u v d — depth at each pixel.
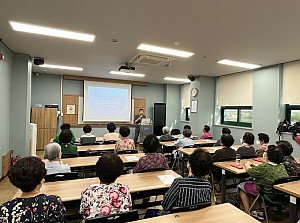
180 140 4.72
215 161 3.29
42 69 6.74
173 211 1.47
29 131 5.04
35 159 1.22
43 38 3.68
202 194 1.59
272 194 2.39
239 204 3.06
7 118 4.45
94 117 8.22
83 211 1.42
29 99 4.91
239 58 4.75
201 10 2.56
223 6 2.45
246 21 2.84
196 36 3.46
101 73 7.26
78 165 2.80
